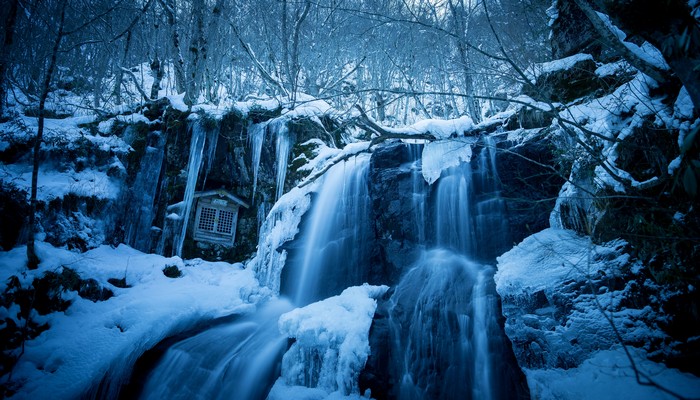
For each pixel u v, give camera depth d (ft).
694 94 7.80
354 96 46.75
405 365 16.11
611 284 13.88
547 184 20.94
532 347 14.20
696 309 11.96
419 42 44.06
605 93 20.56
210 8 42.37
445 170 24.49
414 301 18.74
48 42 38.55
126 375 17.40
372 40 45.91
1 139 23.97
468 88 30.63
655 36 8.45
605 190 15.67
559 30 27.14
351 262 25.79
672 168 12.82
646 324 12.51
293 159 32.50
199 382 17.21
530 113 23.26
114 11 40.73
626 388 11.00
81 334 17.80
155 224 30.25
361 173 27.53
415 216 23.95
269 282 27.09
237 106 32.94
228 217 32.53
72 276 19.89
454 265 20.94
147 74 53.31
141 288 23.25
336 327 17.34
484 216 22.52
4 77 24.88
